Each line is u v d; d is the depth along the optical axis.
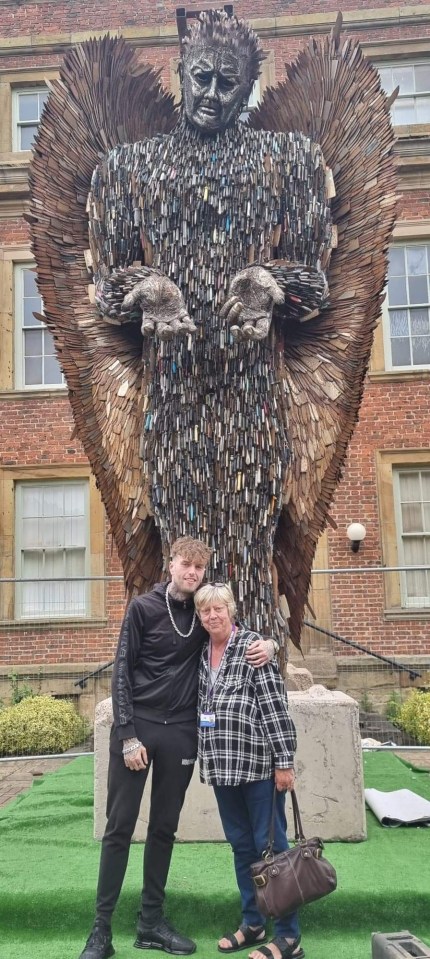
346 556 9.99
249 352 3.47
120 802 2.48
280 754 2.41
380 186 3.65
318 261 3.57
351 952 2.56
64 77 3.80
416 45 11.16
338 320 3.69
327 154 3.76
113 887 2.48
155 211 3.57
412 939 2.34
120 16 11.34
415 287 10.75
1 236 11.04
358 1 11.20
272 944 2.42
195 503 3.43
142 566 3.62
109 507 3.67
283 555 3.69
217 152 3.63
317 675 9.44
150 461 3.48
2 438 10.59
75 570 10.37
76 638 9.91
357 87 3.72
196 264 3.52
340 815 3.35
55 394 10.59
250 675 2.52
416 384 10.35
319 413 3.64
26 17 11.53
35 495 10.61
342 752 3.39
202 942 2.67
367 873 2.95
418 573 10.07
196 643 2.59
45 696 8.55
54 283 3.73
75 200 3.79
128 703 2.48
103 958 2.44
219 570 3.39
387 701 8.83
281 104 3.96
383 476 10.19
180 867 3.04
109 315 3.53
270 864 2.26
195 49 3.61
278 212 3.57
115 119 3.87
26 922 2.76
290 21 10.96
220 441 3.44
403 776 4.95
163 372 3.49
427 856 3.16
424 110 11.19
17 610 10.13
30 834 3.61
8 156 11.09
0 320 10.82
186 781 2.54
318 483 3.60
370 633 9.74
